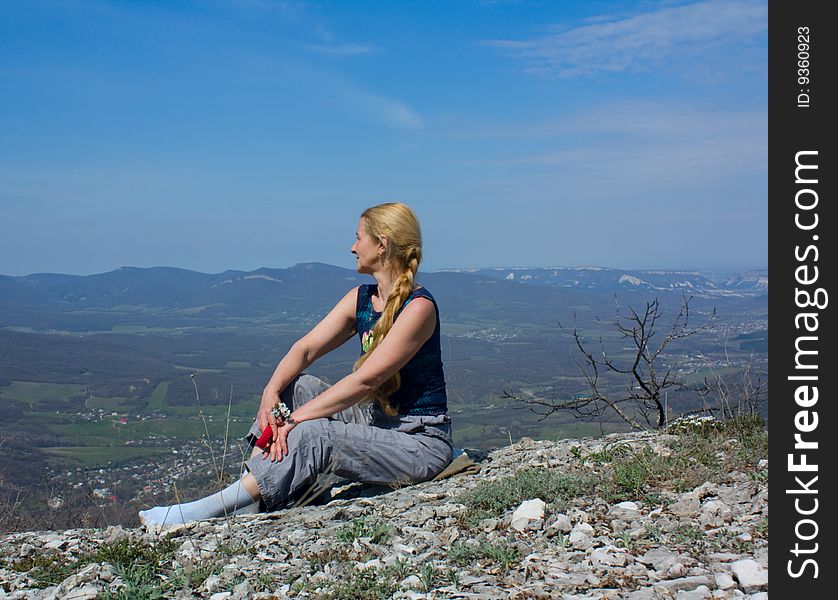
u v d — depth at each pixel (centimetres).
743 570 308
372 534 390
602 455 533
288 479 479
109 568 362
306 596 317
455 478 525
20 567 382
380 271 521
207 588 334
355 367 528
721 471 461
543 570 326
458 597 301
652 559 332
